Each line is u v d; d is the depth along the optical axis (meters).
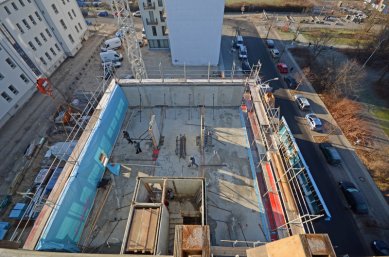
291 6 53.12
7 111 28.17
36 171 22.88
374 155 24.52
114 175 11.66
